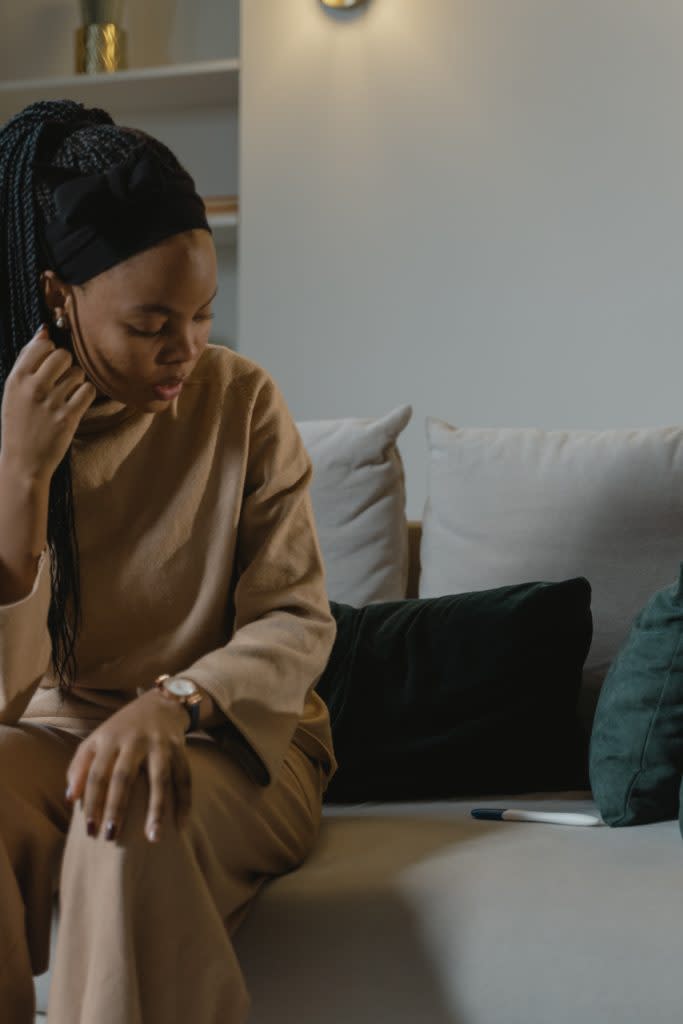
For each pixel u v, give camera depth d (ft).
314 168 11.14
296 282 11.20
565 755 5.42
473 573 6.17
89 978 3.19
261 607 4.21
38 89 12.00
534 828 4.58
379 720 5.44
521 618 5.48
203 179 12.44
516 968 3.59
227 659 3.86
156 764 3.28
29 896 3.75
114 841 3.22
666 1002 3.46
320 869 4.17
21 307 3.86
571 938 3.60
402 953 3.74
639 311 10.31
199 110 12.46
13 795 3.74
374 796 5.41
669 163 10.22
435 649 5.54
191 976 3.26
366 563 6.54
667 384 10.27
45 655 4.00
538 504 6.15
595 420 10.44
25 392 3.74
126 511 4.21
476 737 5.34
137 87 11.92
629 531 5.95
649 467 6.04
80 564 4.18
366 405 11.05
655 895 3.74
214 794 3.61
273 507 4.35
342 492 6.64
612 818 4.64
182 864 3.27
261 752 3.81
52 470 3.82
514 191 10.61
